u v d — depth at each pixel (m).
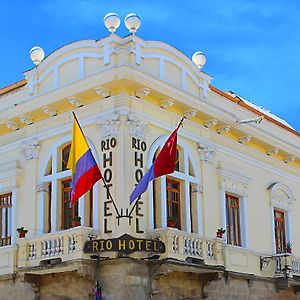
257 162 25.52
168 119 21.14
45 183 21.33
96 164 18.59
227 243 23.00
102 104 20.19
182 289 20.23
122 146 19.39
